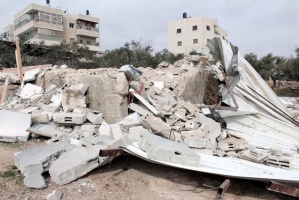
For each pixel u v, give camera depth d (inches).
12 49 953.5
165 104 311.1
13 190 177.8
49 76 411.8
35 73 425.1
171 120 281.6
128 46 1136.8
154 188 195.0
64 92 321.4
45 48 1071.0
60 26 1507.1
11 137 274.8
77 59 1120.8
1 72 520.7
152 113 297.0
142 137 223.5
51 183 189.9
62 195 174.6
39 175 191.0
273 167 207.9
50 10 1475.1
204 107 317.1
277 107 340.2
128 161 238.8
